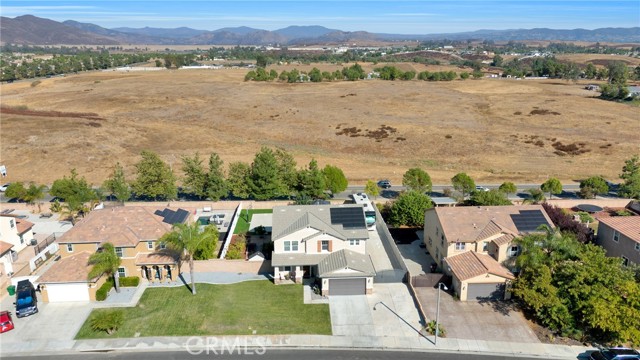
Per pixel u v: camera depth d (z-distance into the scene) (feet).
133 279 146.30
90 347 118.11
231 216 211.20
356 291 143.43
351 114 428.15
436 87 570.05
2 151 304.09
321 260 149.07
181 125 388.98
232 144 343.46
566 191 253.65
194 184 221.66
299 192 223.92
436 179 275.18
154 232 154.92
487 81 624.18
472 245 151.84
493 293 139.54
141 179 219.00
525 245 134.72
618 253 156.66
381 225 190.19
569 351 118.21
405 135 364.17
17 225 174.40
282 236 150.51
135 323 127.75
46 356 114.83
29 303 131.44
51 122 366.43
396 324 128.67
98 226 155.43
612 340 120.06
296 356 115.75
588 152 321.11
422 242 182.50
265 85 593.42
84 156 302.86
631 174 235.40
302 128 389.19
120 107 460.96
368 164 307.78
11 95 538.88
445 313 133.28
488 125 389.19
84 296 138.92
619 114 412.77
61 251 150.51
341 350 118.21
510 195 245.04
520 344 120.57
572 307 124.77
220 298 140.36
